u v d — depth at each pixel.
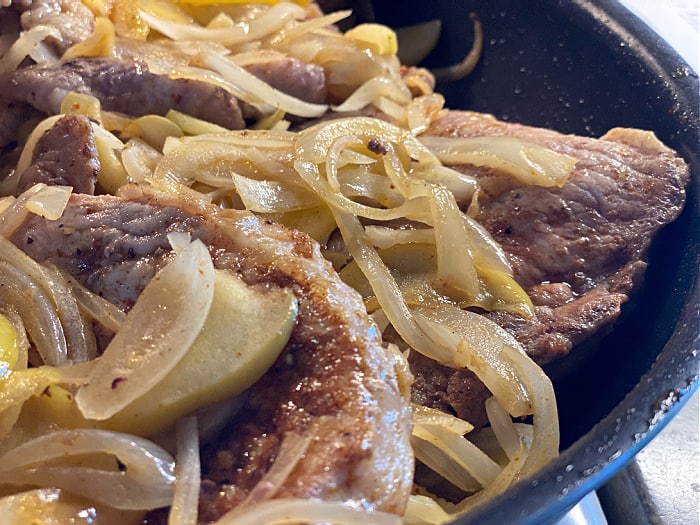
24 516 0.19
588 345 0.28
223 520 0.18
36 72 0.32
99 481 0.19
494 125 0.35
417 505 0.22
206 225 0.24
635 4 0.55
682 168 0.31
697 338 0.24
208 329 0.21
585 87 0.39
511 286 0.28
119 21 0.37
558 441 0.25
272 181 0.28
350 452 0.18
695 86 0.34
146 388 0.20
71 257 0.24
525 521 0.19
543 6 0.41
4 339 0.22
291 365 0.21
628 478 0.35
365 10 0.50
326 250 0.28
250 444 0.20
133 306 0.23
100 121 0.32
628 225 0.30
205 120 0.34
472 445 0.25
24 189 0.29
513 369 0.25
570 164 0.30
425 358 0.27
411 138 0.31
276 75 0.36
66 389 0.21
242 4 0.39
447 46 0.47
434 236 0.28
